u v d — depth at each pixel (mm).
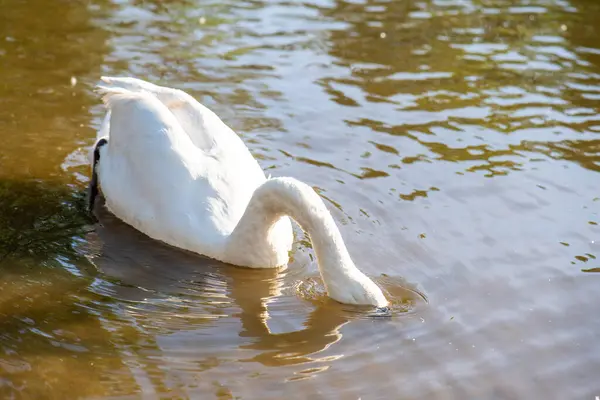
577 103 11414
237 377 6246
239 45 12734
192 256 7895
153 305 7156
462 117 10891
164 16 13656
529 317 7047
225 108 10773
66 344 6551
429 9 14789
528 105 11312
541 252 8008
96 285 7387
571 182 9352
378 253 7902
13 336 6609
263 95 11211
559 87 11898
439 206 8766
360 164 9594
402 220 8469
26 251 7809
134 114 8320
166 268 7703
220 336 6758
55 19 13180
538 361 6504
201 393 6047
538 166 9703
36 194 8750
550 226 8461
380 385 6188
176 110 8656
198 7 14180
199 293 7371
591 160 9883
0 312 6914
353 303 7078
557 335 6820
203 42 12750
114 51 12188
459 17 14469
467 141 10250
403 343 6688
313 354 6547
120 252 7898
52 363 6309
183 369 6316
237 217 7941
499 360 6500
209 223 7852
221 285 7496
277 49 12680
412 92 11562
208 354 6520
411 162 9680
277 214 7402
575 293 7383
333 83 11703
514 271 7699
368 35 13461
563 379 6309
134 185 8219
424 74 12148
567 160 9867
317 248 7141
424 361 6477
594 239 8242
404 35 13539
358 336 6770
